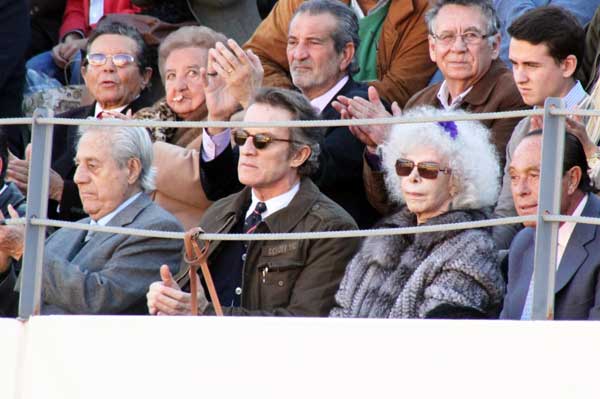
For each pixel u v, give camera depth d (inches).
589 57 974.4
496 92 947.3
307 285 790.5
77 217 1008.2
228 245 832.9
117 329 692.7
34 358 698.2
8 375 700.0
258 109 836.6
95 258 846.5
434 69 1052.5
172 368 683.4
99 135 861.2
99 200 859.4
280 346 673.6
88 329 695.7
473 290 729.0
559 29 893.2
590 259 714.8
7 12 1126.4
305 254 797.9
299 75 981.8
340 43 979.3
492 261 738.2
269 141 820.6
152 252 848.9
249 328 677.9
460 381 647.8
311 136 828.6
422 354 654.5
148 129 1012.5
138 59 1075.9
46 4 1300.4
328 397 663.8
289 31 989.2
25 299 706.2
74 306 822.5
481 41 946.7
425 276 736.3
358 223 933.2
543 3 1061.8
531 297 720.3
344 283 769.6
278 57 1085.8
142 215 859.4
